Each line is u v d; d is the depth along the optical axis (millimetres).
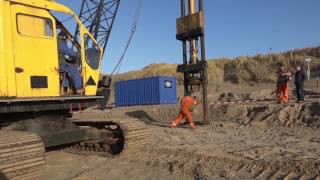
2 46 8625
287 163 8875
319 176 8008
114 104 37719
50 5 9547
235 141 12742
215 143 12336
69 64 10094
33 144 7879
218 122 18172
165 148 11047
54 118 9766
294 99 23719
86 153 10977
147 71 67938
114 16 23031
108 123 10742
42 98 9008
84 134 9992
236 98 30797
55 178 8836
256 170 8742
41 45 9258
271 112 18188
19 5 8969
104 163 9969
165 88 33875
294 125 16469
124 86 35781
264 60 56812
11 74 8711
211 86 49906
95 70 10664
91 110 27031
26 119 9305
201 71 17250
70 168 9656
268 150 10625
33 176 7863
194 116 21281
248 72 55438
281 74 21016
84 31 10484
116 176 8883
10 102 8469
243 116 19281
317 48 55844
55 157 10820
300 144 11773
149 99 34000
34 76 9055
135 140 10484
